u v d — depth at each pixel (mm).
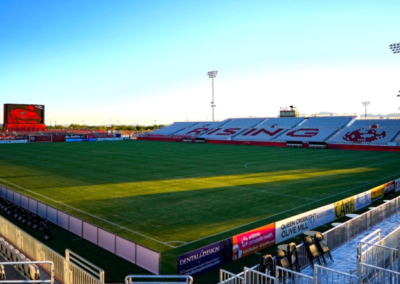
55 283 12391
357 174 37469
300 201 25547
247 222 20484
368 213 18578
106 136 112875
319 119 98062
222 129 107000
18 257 12969
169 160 51031
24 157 54812
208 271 13906
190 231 18922
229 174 37875
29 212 20562
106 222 20516
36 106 99500
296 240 17500
